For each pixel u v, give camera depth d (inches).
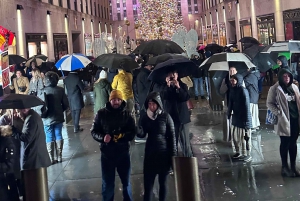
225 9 1572.3
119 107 204.5
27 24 965.8
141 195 236.4
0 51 364.8
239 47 1341.0
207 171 270.5
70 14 1427.2
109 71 474.6
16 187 206.2
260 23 1121.4
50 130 315.3
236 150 294.0
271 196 219.8
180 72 275.7
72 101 432.1
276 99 243.3
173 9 1822.1
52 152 316.2
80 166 305.7
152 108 200.2
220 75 339.6
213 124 427.8
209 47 713.0
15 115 223.8
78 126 440.8
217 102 494.0
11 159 204.7
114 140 203.2
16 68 502.3
